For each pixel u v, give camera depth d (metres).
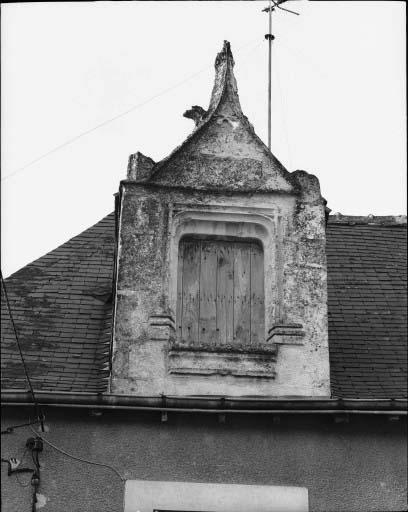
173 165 13.44
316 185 13.55
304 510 11.91
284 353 12.70
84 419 12.09
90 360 13.05
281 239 13.28
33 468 11.85
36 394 11.89
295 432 12.26
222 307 13.30
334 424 12.31
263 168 13.58
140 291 12.80
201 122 13.95
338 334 14.03
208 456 12.05
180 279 13.38
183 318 13.19
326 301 13.02
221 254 13.56
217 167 13.52
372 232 17.08
